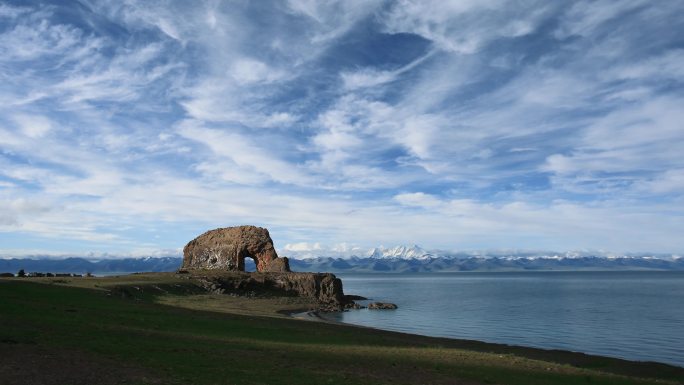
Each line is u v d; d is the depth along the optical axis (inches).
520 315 4281.5
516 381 1264.8
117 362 1054.4
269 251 6225.4
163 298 3336.6
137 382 909.8
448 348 1983.3
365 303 5812.0
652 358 2297.0
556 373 1453.0
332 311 4485.7
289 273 5570.9
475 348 2218.3
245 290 4909.0
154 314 2085.4
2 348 1067.9
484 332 3144.7
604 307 5152.6
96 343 1234.6
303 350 1502.2
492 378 1278.3
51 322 1485.0
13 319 1460.4
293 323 2517.2
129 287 3255.4
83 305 2079.2
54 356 1047.6
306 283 5305.1
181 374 1000.9
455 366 1424.7
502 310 4798.2
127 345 1256.8
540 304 5629.9
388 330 2957.7
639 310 4788.4
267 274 5457.7
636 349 2539.4
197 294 4042.8
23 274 4414.4
